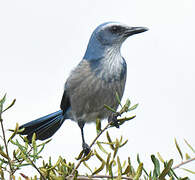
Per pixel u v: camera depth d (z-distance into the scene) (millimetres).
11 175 6020
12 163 6203
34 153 6145
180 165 5984
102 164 5809
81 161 6035
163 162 5914
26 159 5879
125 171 5699
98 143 6066
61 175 6270
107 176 5832
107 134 6031
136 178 5500
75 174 5758
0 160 6188
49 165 6238
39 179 6047
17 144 6082
